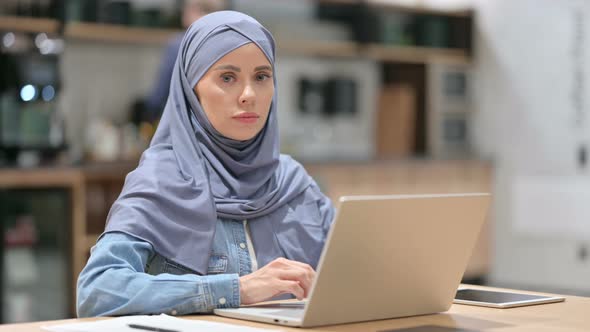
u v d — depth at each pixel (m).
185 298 1.89
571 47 6.99
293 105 7.29
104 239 2.06
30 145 5.39
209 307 1.91
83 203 5.27
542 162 7.19
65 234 5.21
